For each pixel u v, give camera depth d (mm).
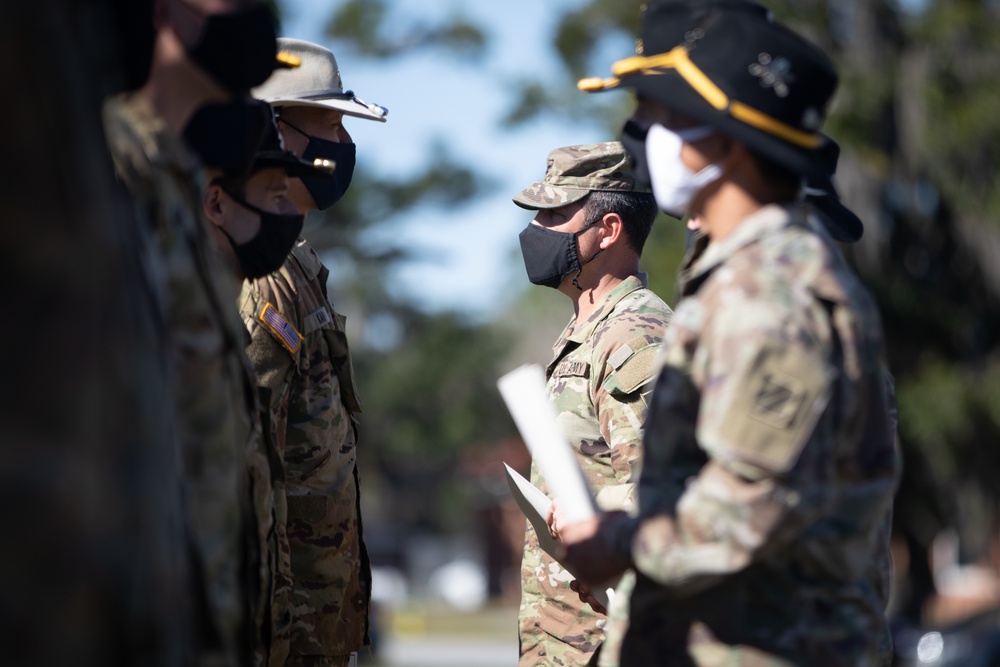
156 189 6215
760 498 6363
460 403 131625
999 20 52094
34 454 4574
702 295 6852
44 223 4738
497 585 166375
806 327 6535
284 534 9359
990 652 36969
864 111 49188
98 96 5359
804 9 51250
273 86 11125
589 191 11586
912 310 50469
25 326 4637
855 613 6816
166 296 6027
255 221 8789
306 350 10500
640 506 6910
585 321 11695
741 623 6746
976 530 53594
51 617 4578
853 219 9258
